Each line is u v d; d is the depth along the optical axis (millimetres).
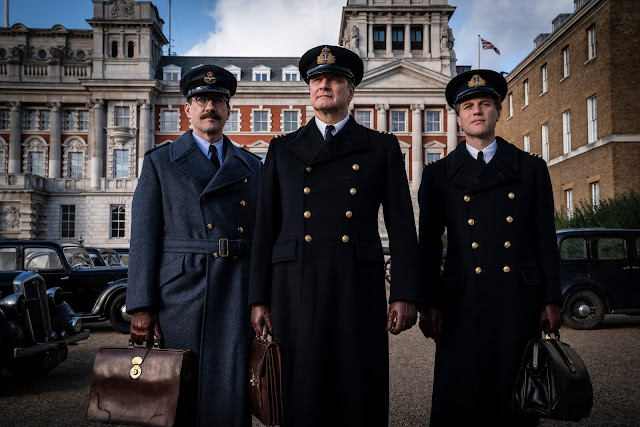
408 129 44000
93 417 2816
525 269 3094
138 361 2811
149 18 44406
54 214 41781
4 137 44094
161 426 2691
